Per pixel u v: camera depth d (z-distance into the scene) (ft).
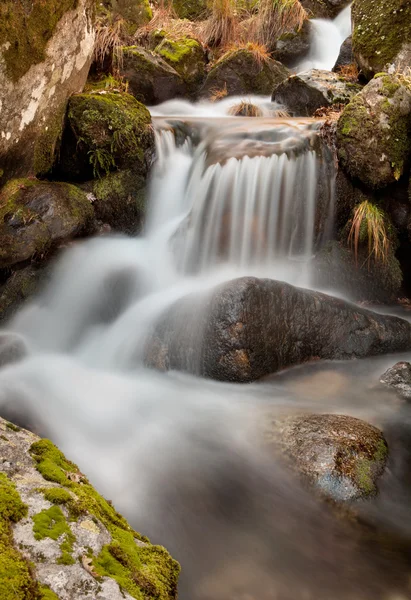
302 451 9.68
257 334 13.44
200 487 9.24
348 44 31.30
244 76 31.55
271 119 22.08
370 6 24.89
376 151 17.76
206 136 20.59
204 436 10.78
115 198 18.13
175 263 17.71
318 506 8.80
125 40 31.68
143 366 14.12
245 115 27.45
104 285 16.33
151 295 16.75
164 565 5.82
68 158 18.30
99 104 17.79
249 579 7.34
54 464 6.66
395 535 8.33
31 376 13.06
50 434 10.49
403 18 23.21
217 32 36.32
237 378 13.25
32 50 14.69
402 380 13.24
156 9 39.11
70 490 6.12
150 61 29.45
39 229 15.33
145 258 17.87
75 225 16.12
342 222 19.02
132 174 18.69
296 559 7.76
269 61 32.04
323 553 7.91
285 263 18.39
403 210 18.88
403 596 7.14
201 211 18.03
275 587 7.21
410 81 19.30
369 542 8.17
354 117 17.98
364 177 18.21
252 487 9.27
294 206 18.26
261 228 18.04
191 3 41.14
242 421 11.28
